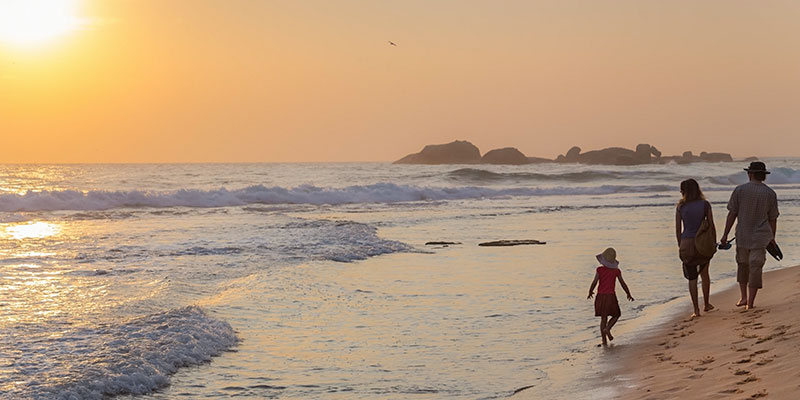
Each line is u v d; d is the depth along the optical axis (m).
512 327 10.84
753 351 7.59
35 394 7.04
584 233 25.39
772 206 10.21
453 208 38.75
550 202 44.12
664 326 10.22
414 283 14.84
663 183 70.56
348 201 43.91
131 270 15.77
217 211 35.00
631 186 57.38
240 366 8.69
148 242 21.17
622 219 31.31
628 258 18.61
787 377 6.30
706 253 10.37
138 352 8.70
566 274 16.12
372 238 22.53
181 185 61.16
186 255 18.38
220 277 15.02
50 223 27.73
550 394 7.34
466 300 13.03
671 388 6.81
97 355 8.49
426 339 10.11
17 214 31.42
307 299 12.94
